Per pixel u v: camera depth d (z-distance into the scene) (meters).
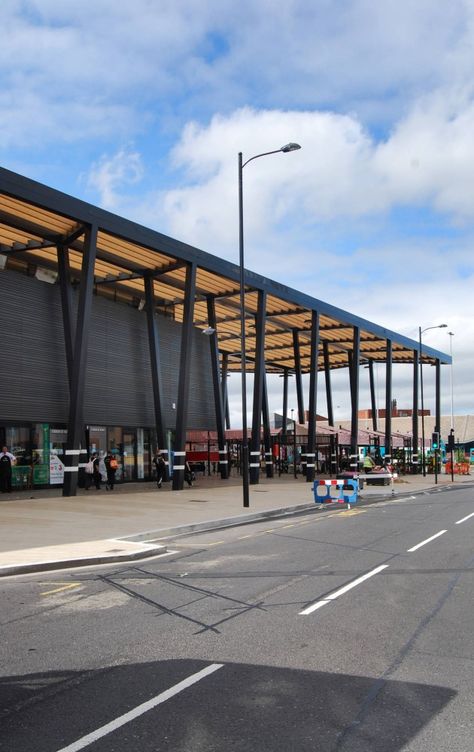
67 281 29.30
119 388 34.00
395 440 62.25
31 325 29.16
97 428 33.25
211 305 39.31
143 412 35.59
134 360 35.28
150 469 37.19
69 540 14.49
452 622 7.64
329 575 10.69
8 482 27.25
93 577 10.81
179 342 39.22
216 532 17.28
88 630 7.48
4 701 5.30
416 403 61.25
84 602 8.93
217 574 10.98
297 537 15.92
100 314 33.19
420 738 4.54
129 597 9.23
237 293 38.47
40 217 25.91
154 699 5.30
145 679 5.78
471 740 4.52
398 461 60.91
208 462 46.62
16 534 15.40
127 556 12.54
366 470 42.59
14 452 28.61
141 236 28.55
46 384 29.67
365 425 99.56
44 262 30.91
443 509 23.52
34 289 29.44
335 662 6.21
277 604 8.65
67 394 30.77
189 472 34.66
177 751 4.37
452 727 4.72
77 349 26.20
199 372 41.31
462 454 69.44
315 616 7.97
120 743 4.50
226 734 4.62
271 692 5.43
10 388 27.89
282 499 27.16
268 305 41.81
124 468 35.19
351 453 49.16
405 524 18.56
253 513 21.14
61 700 5.30
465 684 5.60
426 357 65.88
